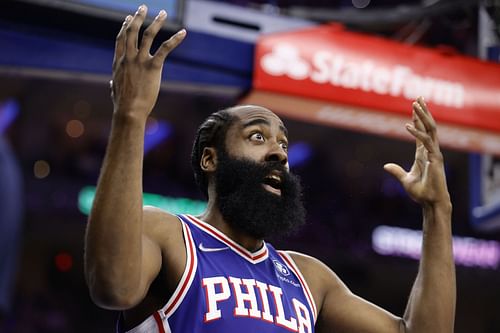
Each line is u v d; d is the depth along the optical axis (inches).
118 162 119.4
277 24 282.5
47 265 995.3
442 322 145.8
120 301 119.4
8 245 408.5
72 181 963.3
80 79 274.8
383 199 1039.0
